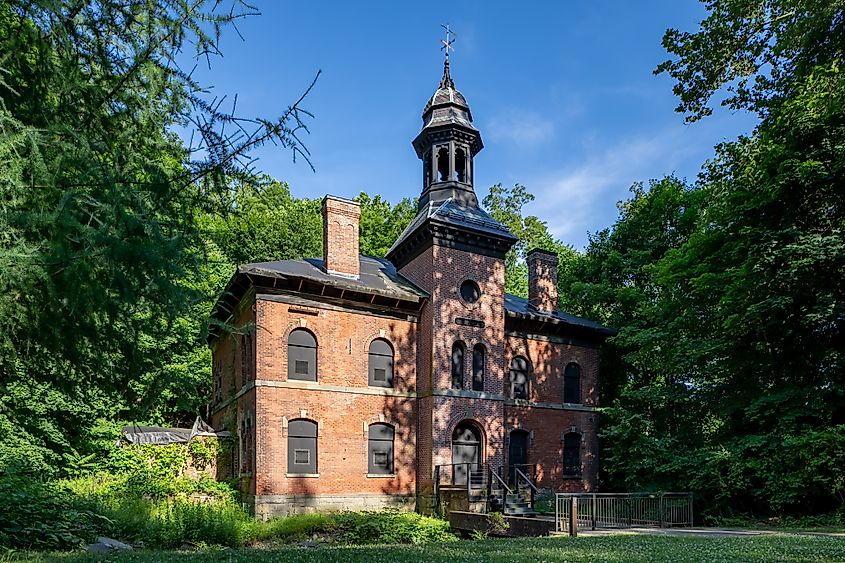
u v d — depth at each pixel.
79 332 6.62
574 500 16.69
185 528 15.95
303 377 22.77
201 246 7.11
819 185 21.00
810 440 19.27
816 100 18.84
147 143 7.11
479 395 24.95
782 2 18.22
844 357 20.80
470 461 24.70
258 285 22.30
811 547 11.91
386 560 9.54
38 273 5.49
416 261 26.73
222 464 24.39
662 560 9.73
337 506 22.25
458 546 12.99
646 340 27.28
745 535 15.85
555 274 30.64
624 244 35.44
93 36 6.89
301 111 6.82
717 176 24.56
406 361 24.98
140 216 5.90
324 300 23.50
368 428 23.58
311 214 44.78
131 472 23.45
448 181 28.12
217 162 6.79
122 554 9.69
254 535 17.20
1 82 5.79
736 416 24.47
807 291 21.06
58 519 11.16
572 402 29.05
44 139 6.04
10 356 6.93
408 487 23.94
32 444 22.61
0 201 5.50
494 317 26.20
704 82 20.33
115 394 7.96
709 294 25.59
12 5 6.36
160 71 6.94
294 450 22.05
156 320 6.91
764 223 22.75
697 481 22.66
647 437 25.67
